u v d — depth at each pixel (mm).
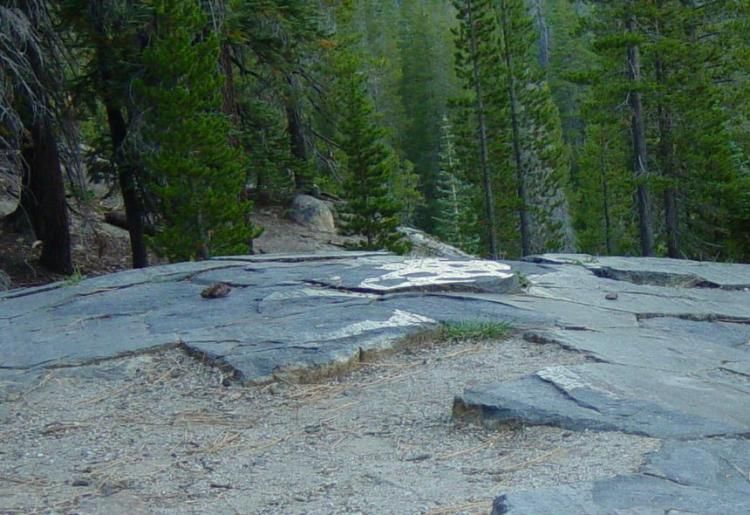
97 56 17953
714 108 28953
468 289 8750
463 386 6270
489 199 32656
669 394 5738
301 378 6660
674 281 10344
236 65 25391
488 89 31969
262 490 4734
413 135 55188
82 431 5945
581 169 41438
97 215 24188
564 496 4074
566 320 7801
